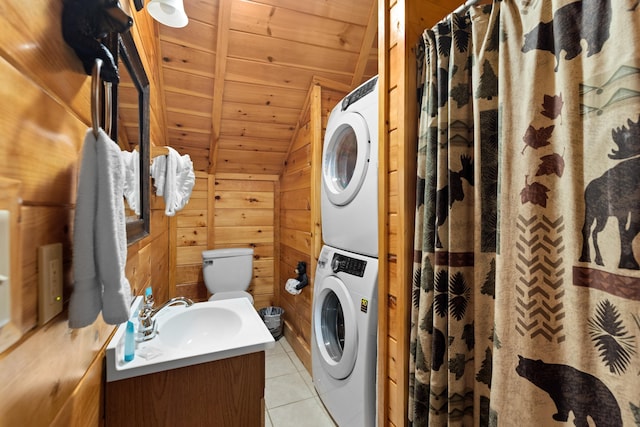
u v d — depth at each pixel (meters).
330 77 2.03
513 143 0.66
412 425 0.91
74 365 0.57
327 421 1.54
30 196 0.39
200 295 2.65
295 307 2.41
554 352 0.59
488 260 0.76
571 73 0.56
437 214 0.85
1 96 0.34
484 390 0.76
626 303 0.48
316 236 1.97
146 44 1.33
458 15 0.85
